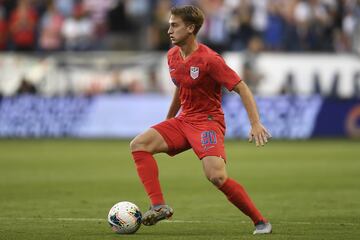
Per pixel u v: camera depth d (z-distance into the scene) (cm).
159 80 9300
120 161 6625
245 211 2956
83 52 9931
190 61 2961
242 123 8875
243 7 9844
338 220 3412
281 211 3756
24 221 3397
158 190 2955
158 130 3020
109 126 9156
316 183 5047
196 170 6031
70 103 9250
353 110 8838
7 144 8462
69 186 4922
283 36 9856
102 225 3253
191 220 3434
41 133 9256
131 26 10338
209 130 2959
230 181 2922
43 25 10194
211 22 9788
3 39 10225
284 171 5828
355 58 9188
